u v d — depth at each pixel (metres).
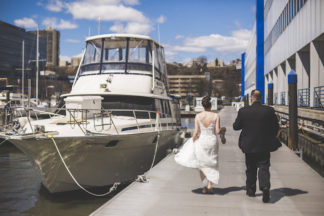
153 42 12.79
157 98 11.75
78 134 8.53
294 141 11.88
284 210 5.09
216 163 5.56
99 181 9.20
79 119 9.62
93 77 12.04
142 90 11.61
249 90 62.56
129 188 6.44
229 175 7.69
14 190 9.79
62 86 99.19
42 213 7.95
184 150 5.77
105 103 11.26
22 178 11.29
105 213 5.01
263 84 40.50
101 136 8.25
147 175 7.60
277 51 32.00
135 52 12.32
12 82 66.25
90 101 10.00
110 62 12.22
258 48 40.88
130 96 11.38
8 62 132.38
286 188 6.39
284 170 8.16
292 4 25.14
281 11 29.70
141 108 11.19
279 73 31.23
